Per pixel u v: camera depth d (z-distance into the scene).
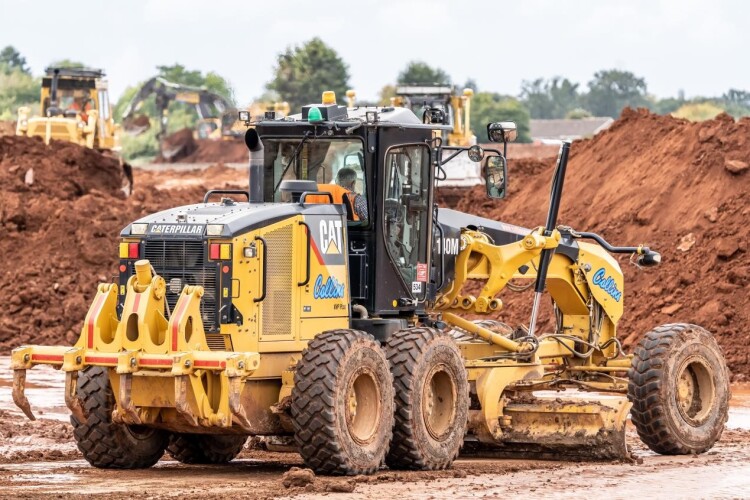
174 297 28.25
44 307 64.12
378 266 30.45
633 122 68.69
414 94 92.69
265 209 28.91
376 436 28.48
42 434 36.16
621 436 31.41
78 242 69.12
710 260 54.31
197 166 177.50
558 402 32.28
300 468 28.47
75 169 85.25
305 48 190.50
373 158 30.44
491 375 31.92
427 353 29.62
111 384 27.80
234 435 30.73
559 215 65.19
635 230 59.69
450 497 25.48
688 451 33.59
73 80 103.50
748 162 59.16
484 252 33.75
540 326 55.38
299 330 28.98
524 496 25.78
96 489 26.58
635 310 53.97
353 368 28.02
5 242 69.38
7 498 25.05
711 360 34.31
